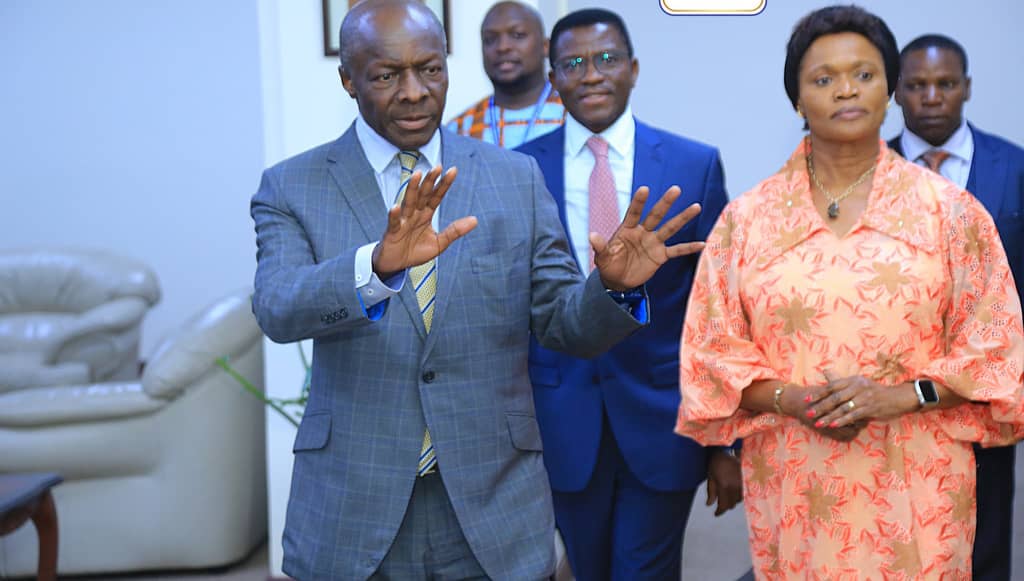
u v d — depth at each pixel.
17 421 3.80
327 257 1.75
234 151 7.15
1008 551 2.73
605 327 1.68
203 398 3.89
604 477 2.51
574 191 2.55
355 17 1.74
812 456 1.97
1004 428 1.94
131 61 7.09
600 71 2.46
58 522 3.75
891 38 1.98
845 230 1.98
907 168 1.99
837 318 1.93
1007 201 2.73
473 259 1.75
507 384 1.78
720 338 2.05
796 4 5.75
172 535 3.91
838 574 1.94
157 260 7.21
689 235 2.47
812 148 2.06
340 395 1.75
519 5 3.21
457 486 1.72
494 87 3.28
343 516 1.72
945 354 1.96
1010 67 5.56
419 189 1.50
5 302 5.25
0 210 7.16
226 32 7.07
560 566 3.52
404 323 1.72
